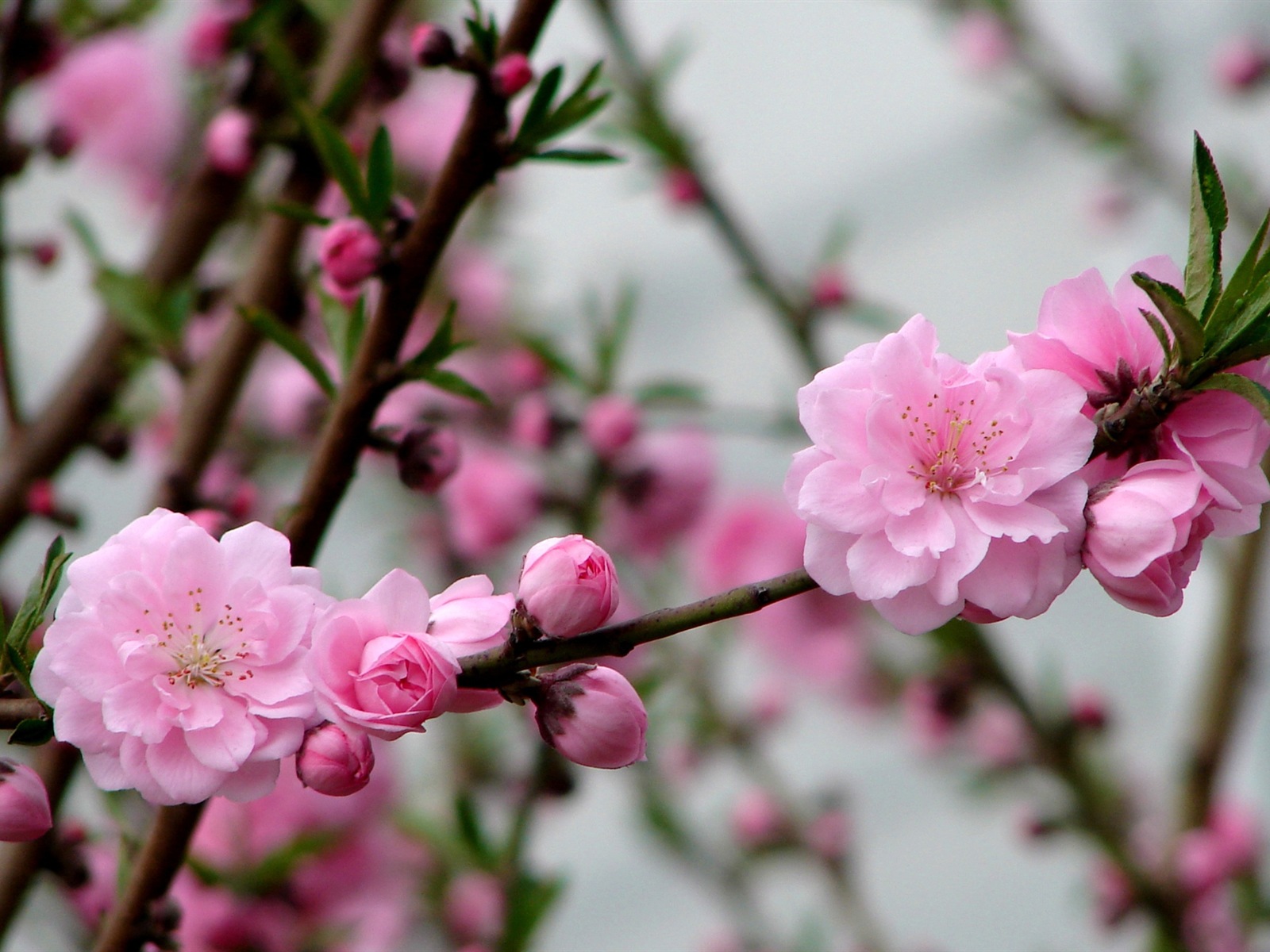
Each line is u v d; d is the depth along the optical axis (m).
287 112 1.07
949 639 1.32
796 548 1.47
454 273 1.52
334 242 0.93
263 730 0.87
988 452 0.88
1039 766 1.37
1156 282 0.86
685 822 1.52
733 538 1.48
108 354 1.05
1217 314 0.87
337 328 0.96
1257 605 1.45
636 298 1.25
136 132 1.32
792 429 1.20
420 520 1.45
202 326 1.27
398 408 1.31
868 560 0.88
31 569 1.47
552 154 0.93
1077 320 0.89
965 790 1.44
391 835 1.24
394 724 0.86
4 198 1.07
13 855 0.96
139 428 1.29
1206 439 0.88
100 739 0.86
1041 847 1.39
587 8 1.24
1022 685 1.37
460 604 0.87
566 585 0.87
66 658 0.86
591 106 0.93
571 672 0.88
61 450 1.05
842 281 1.29
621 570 1.36
